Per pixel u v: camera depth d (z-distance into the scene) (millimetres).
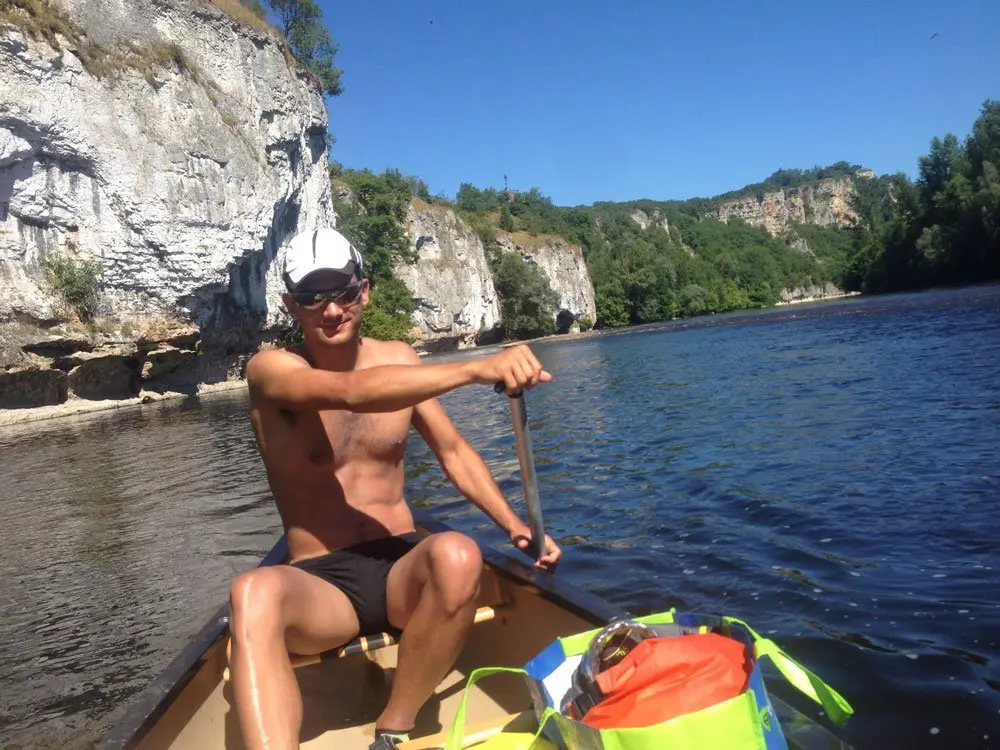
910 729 2729
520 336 66062
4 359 23203
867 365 14969
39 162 24562
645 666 1595
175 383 29312
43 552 7070
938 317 26000
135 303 27047
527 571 2398
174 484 9875
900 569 4289
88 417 22188
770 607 3963
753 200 177125
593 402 14805
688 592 4301
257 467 10578
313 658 2131
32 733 3703
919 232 62688
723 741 1415
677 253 97500
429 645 1998
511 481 8000
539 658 1849
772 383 14234
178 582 5758
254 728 1716
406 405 1980
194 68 29125
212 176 28875
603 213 115812
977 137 60969
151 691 1896
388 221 50406
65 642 4809
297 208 37094
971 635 3398
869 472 6535
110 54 26453
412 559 2082
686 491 6680
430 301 53938
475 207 80188
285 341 36375
